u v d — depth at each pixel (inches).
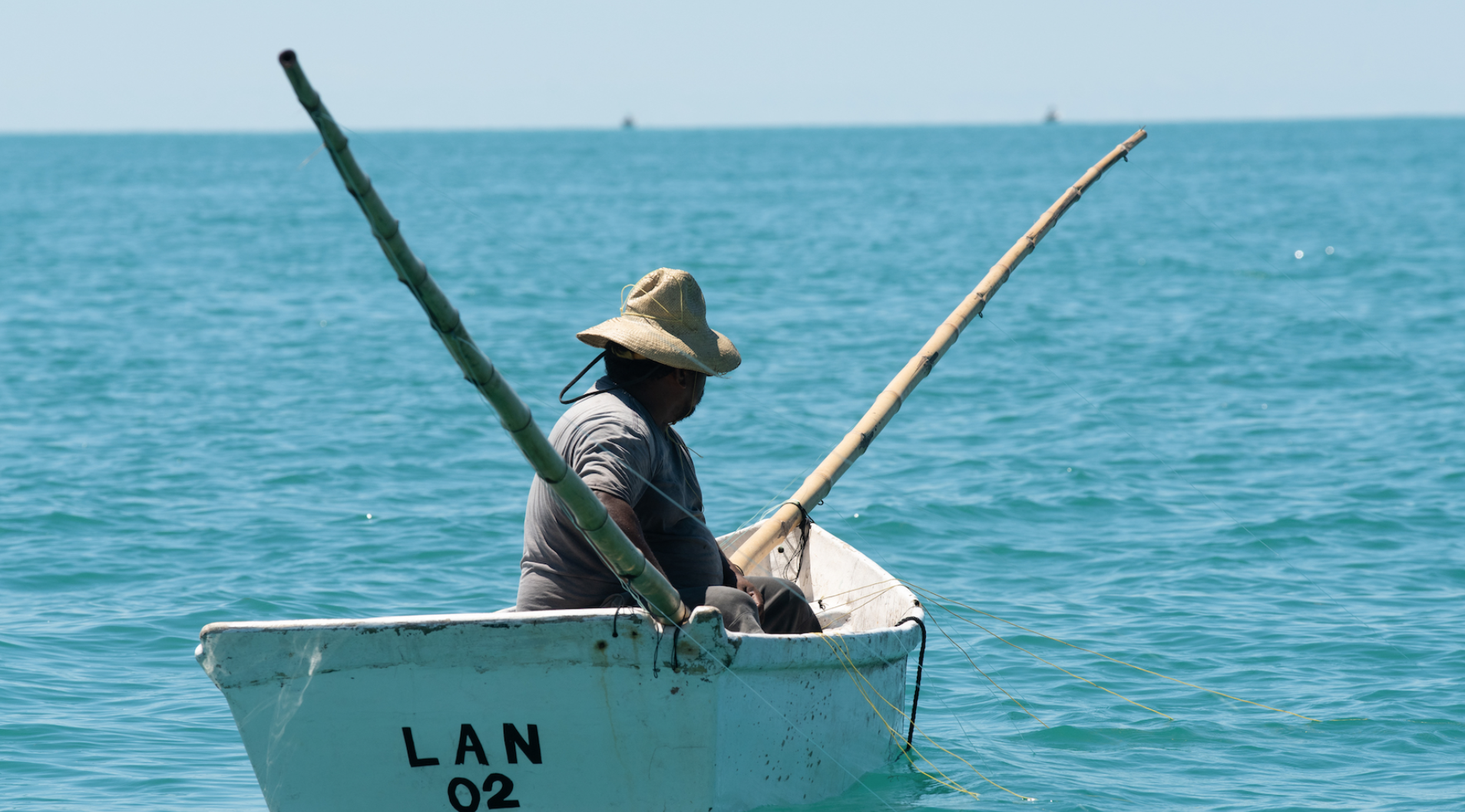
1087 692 690.2
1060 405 1574.8
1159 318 2389.3
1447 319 2335.1
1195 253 3757.4
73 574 889.5
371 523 1034.7
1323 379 1749.5
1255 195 6697.8
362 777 448.1
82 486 1150.3
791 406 1563.7
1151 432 1413.6
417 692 442.3
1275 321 2330.2
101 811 534.0
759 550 652.1
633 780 456.1
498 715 446.9
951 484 1176.2
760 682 471.8
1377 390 1662.2
